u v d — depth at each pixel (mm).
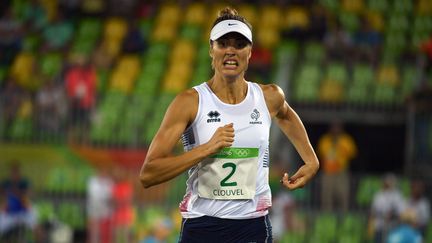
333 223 57188
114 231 54812
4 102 66750
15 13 83438
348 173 60781
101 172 56000
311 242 56562
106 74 75312
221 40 17828
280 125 19703
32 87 73250
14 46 79438
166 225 52562
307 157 19484
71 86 66250
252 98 18266
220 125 17906
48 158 64125
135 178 60062
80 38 82000
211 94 18047
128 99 69875
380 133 71125
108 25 83750
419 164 61781
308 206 58312
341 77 71000
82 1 85188
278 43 78562
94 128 66125
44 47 80188
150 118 67625
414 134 63000
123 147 65562
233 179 17953
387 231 54156
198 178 18078
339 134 59344
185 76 75500
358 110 68375
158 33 83000
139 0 86250
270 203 18500
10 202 55812
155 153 17547
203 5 86375
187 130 18109
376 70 71938
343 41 74375
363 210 58656
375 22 82500
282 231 54875
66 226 57594
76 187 62281
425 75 68000
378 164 71562
